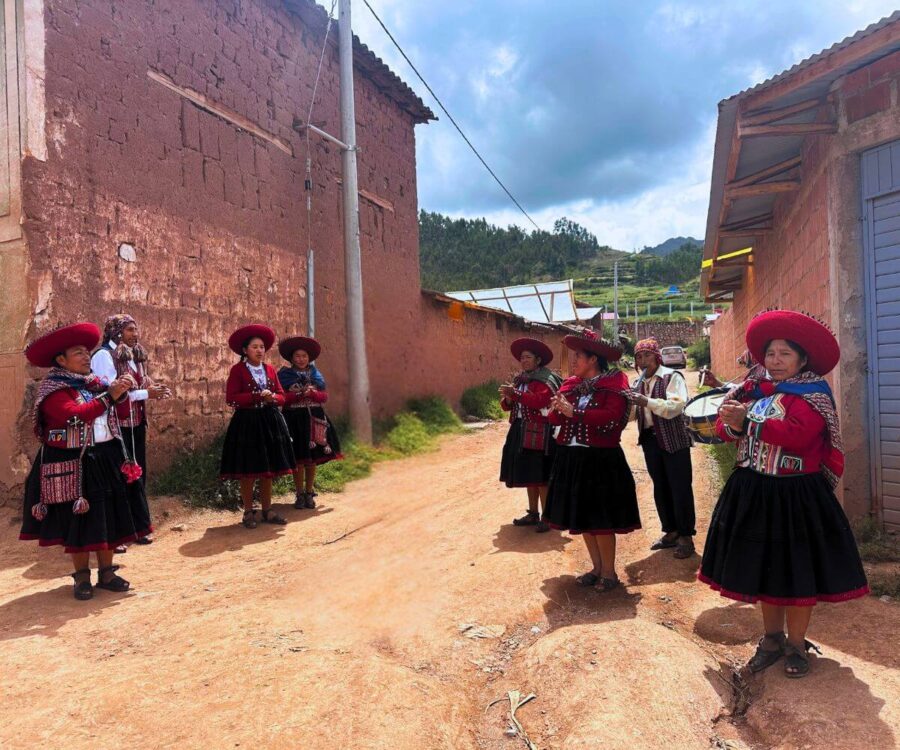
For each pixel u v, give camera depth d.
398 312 12.95
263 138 8.96
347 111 10.14
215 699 2.91
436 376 14.49
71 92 6.10
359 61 11.55
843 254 5.21
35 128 5.76
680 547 5.10
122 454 4.47
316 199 10.23
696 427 3.66
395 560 5.24
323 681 3.08
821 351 3.02
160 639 3.66
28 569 4.93
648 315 89.19
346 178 10.14
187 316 7.45
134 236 6.76
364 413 10.20
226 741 2.59
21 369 5.72
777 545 3.02
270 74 9.17
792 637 3.13
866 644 3.40
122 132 6.66
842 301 5.21
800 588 2.96
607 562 4.46
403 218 13.28
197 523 6.38
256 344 6.27
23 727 2.66
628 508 4.32
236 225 8.34
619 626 3.66
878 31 4.64
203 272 7.73
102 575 4.52
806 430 2.95
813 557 3.01
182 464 7.12
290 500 7.54
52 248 5.87
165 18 7.27
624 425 4.38
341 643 3.64
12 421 5.77
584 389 4.32
